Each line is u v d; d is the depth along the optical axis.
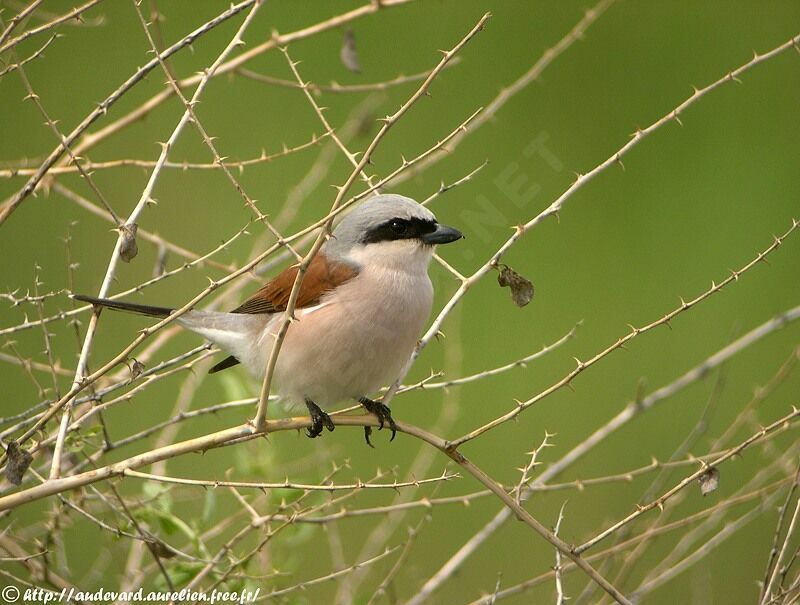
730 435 8.38
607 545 9.62
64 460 7.74
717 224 14.15
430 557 11.02
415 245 8.02
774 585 6.55
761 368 13.23
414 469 9.03
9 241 12.81
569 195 6.96
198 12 14.98
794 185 14.45
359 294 7.86
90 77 14.43
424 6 15.25
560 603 6.24
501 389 13.02
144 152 13.74
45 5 14.39
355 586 8.32
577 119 14.60
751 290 13.84
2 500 5.88
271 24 15.08
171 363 7.36
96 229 13.01
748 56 15.13
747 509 11.20
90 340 6.60
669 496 6.30
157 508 7.77
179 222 13.20
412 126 14.20
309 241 9.19
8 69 6.62
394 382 7.88
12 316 12.20
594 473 12.28
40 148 13.80
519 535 11.38
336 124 14.34
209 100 14.30
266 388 6.41
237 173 13.67
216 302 8.40
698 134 14.76
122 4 14.79
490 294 13.70
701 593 8.16
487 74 14.77
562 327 13.54
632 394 13.09
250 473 8.33
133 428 11.69
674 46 15.37
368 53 14.91
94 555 10.42
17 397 11.84
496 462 12.29
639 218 14.31
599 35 15.21
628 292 13.76
